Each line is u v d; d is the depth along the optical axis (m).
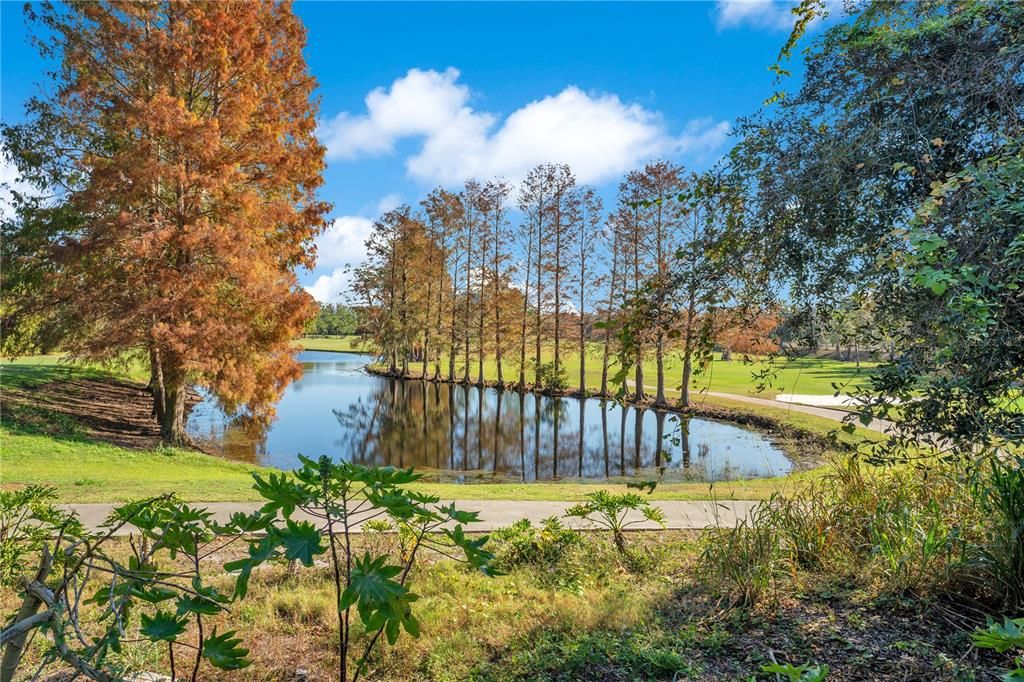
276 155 17.11
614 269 36.59
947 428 2.51
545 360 50.22
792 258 3.06
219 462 15.03
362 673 3.32
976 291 2.02
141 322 15.46
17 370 26.56
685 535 6.54
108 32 15.91
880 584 3.78
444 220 45.91
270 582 4.99
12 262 16.30
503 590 4.79
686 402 27.83
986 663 2.77
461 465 18.30
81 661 1.56
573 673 3.11
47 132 16.50
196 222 15.73
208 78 17.53
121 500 8.12
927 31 2.70
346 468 1.80
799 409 21.09
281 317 16.64
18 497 4.41
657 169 30.97
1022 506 3.29
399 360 51.97
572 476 16.38
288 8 18.92
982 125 2.65
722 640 3.30
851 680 2.76
